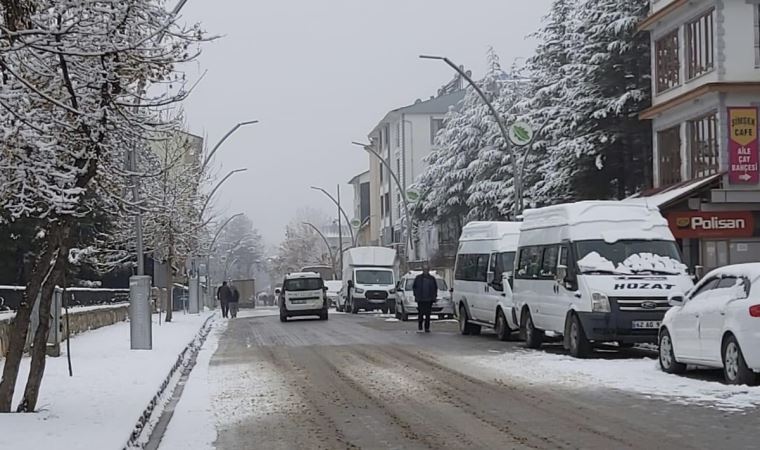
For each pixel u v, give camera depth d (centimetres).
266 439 1068
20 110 899
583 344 1889
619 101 3956
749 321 1334
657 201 3180
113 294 3572
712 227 3127
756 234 3144
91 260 3155
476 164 5525
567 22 4953
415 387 1505
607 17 4050
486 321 2623
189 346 2489
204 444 1041
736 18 3120
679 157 3428
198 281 5538
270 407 1330
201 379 1752
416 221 6619
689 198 3122
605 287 1859
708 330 1449
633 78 4116
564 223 2034
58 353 1952
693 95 3194
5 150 912
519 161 5066
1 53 859
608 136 4059
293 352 2292
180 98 1026
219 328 3803
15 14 844
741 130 3109
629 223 1995
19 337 1123
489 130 5559
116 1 856
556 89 4775
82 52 845
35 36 824
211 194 4559
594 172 4231
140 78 1005
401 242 7075
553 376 1608
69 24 876
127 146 1142
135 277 2220
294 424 1170
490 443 999
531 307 2197
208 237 5725
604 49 4103
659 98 3569
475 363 1870
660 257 1939
